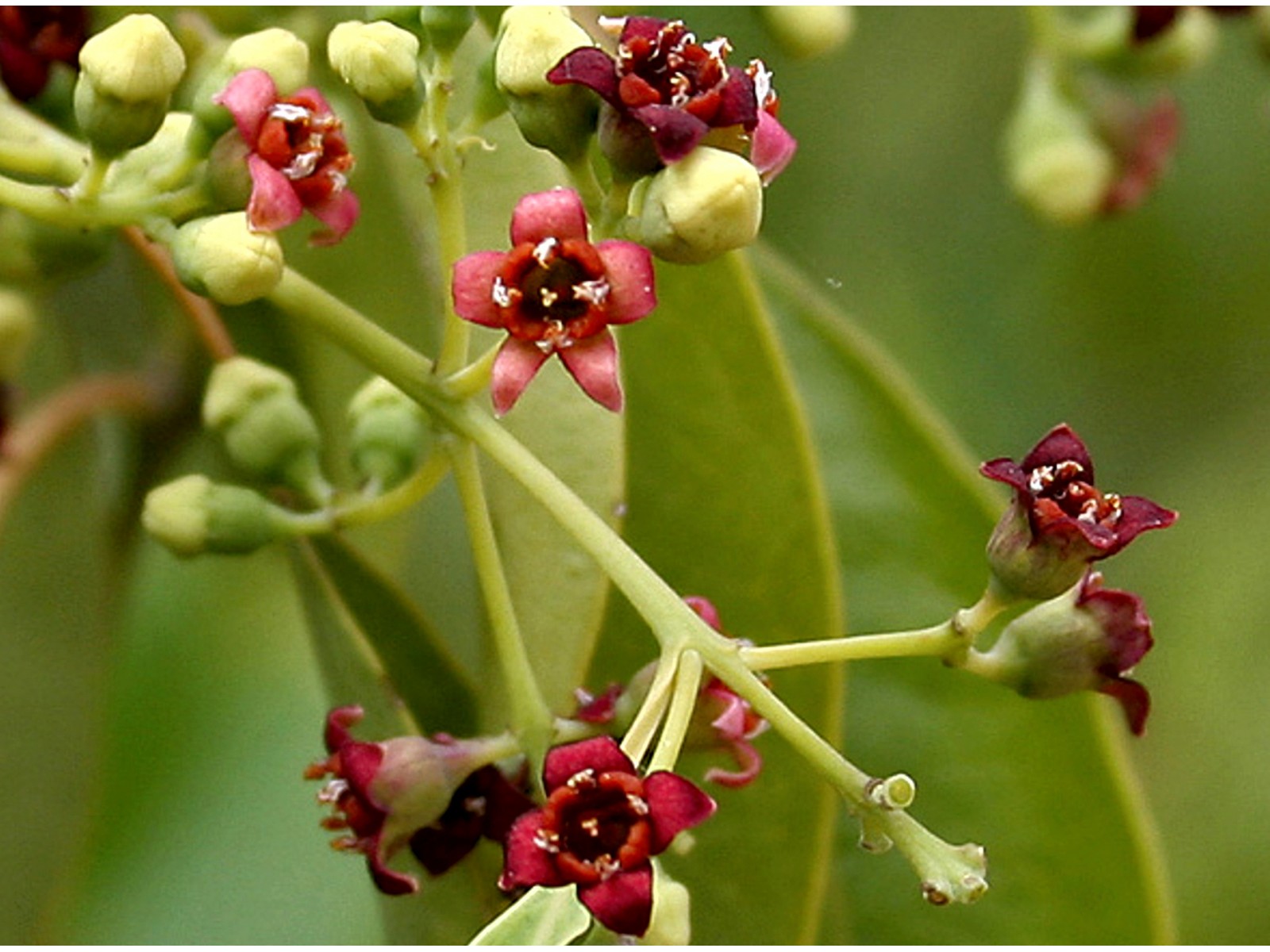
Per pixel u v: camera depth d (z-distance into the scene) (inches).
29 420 6.8
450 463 5.9
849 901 7.0
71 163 5.9
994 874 7.0
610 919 5.5
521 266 5.6
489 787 6.0
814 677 6.5
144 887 6.9
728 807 6.5
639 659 6.4
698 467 6.5
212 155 5.8
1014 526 5.7
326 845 7.0
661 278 6.5
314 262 6.7
